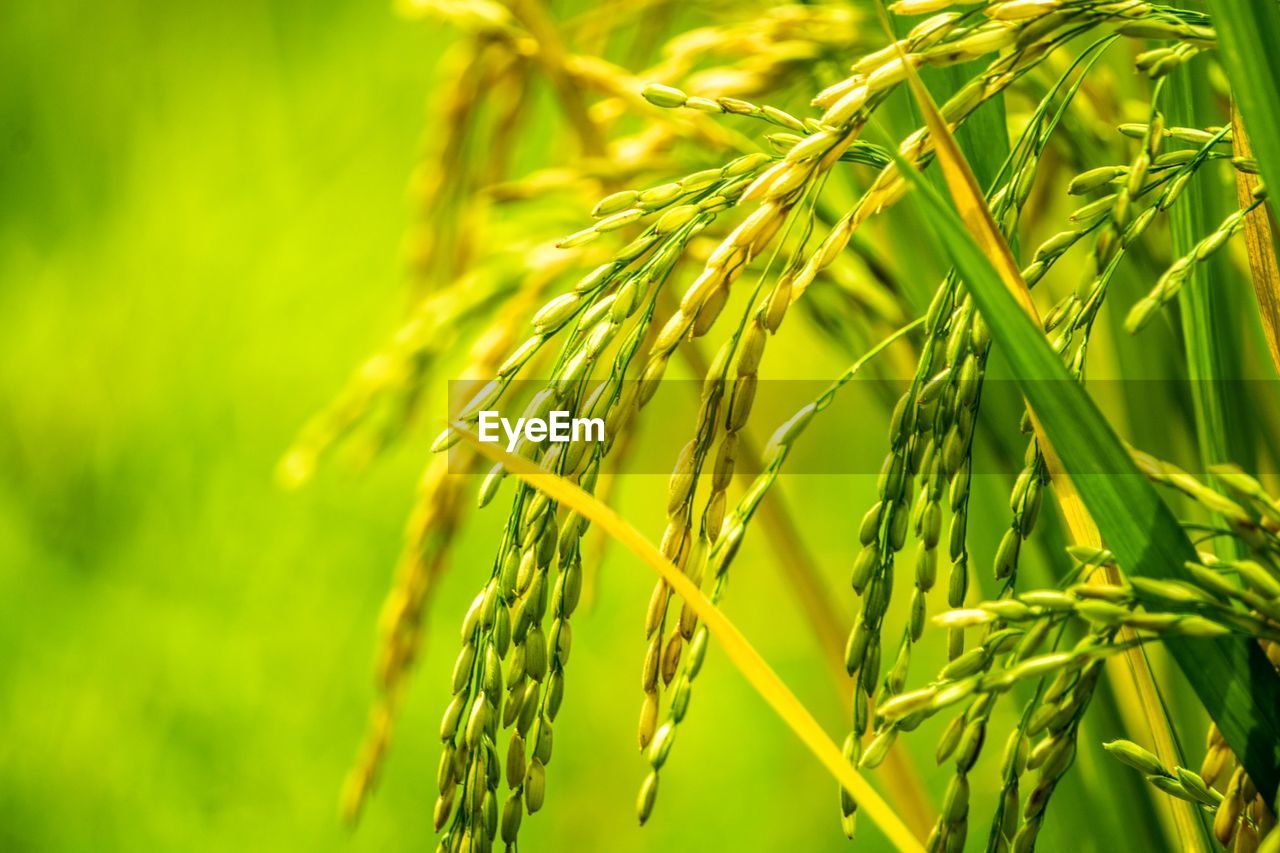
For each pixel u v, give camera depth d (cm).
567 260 75
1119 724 69
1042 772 58
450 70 82
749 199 59
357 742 154
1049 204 74
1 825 149
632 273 61
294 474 76
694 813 144
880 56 59
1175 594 57
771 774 145
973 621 58
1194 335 65
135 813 149
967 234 58
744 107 60
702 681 153
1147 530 58
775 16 73
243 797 149
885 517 59
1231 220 59
